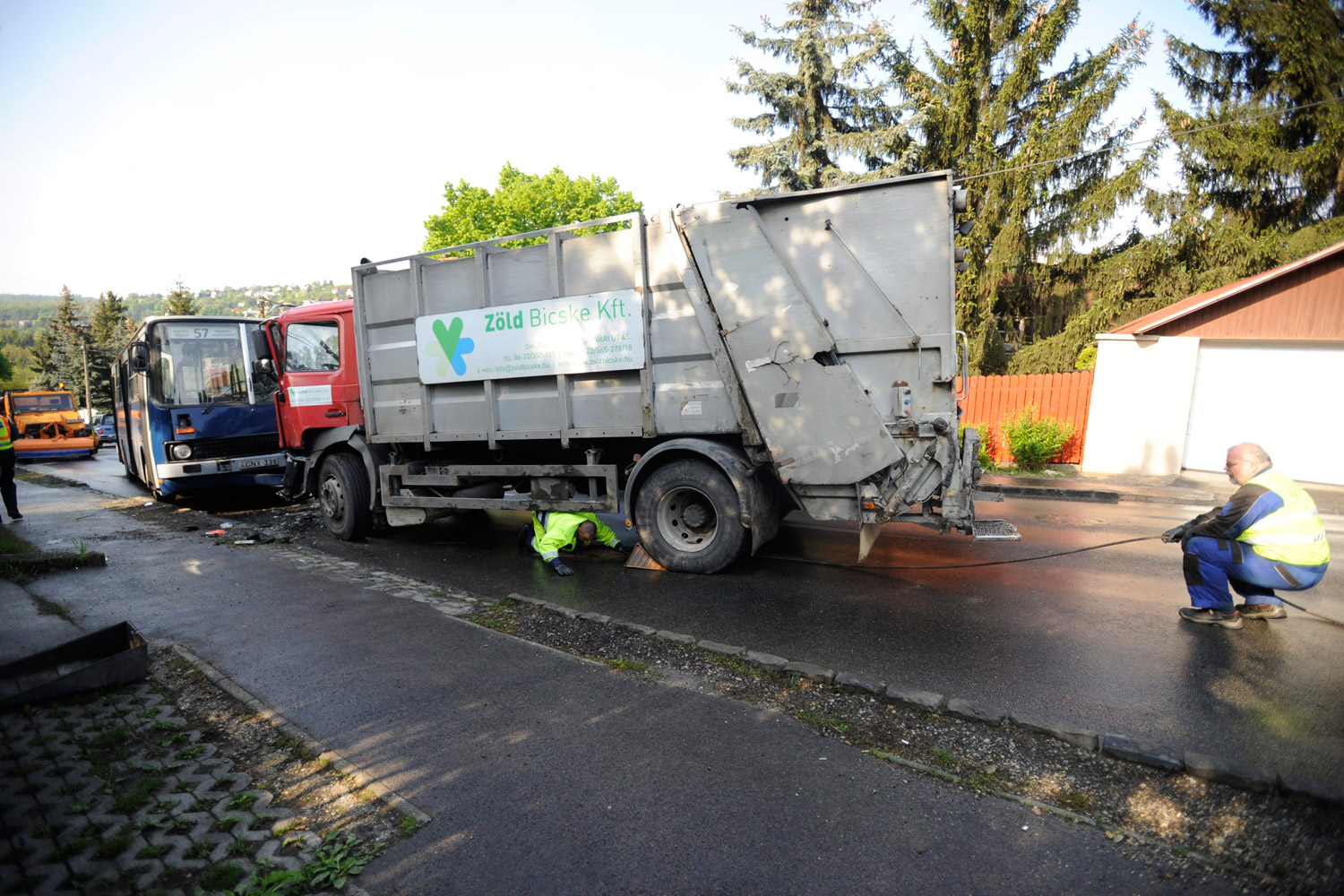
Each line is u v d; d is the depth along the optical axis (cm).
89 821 263
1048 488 1060
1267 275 1109
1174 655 414
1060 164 1702
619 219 595
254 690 378
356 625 477
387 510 778
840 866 236
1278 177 1272
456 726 335
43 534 833
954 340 517
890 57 1994
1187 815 262
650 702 357
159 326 1048
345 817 266
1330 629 457
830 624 476
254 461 1089
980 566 620
